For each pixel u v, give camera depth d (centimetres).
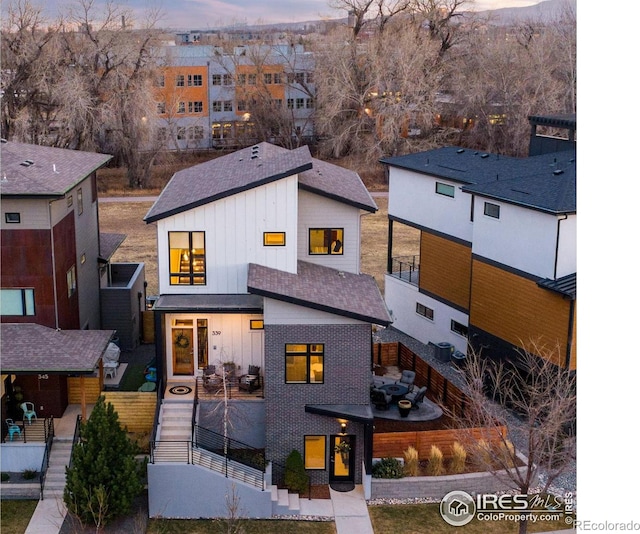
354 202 2881
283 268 2669
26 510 2236
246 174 2791
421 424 2702
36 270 2661
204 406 2534
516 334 2900
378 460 2464
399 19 8975
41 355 2512
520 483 2064
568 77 8400
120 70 7525
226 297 2673
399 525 2239
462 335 3425
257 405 2541
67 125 7381
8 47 7381
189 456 2302
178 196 2819
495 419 2439
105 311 3409
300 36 9362
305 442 2478
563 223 2641
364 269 5081
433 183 3547
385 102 7856
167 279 2667
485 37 9112
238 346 2697
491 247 3014
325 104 8344
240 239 2634
